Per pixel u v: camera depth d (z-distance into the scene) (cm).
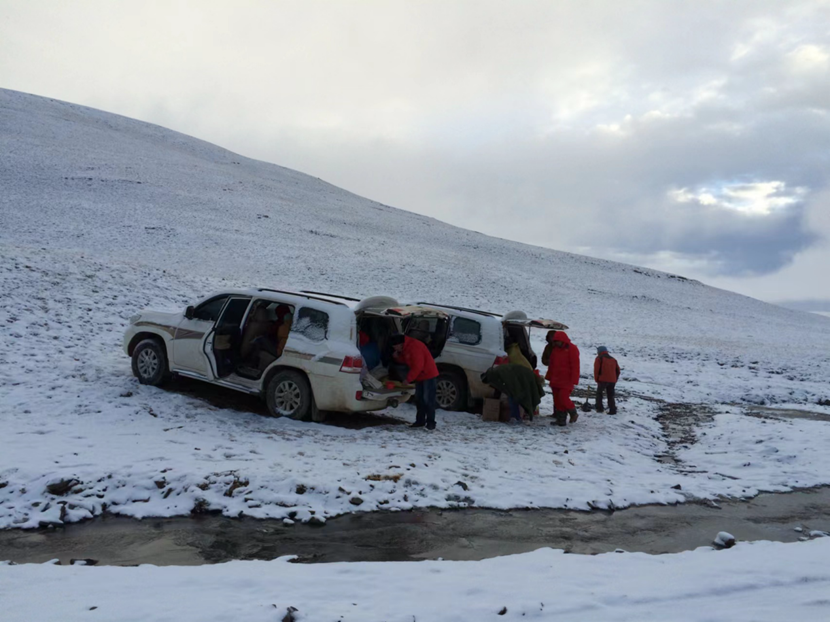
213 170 8919
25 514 527
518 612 368
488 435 945
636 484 740
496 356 1088
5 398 847
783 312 6725
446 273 5188
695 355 2831
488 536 553
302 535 528
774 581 434
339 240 5962
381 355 1038
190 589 385
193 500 571
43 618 332
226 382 927
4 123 8431
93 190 6106
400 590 399
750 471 850
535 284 5416
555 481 720
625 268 7662
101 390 927
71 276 1639
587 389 1592
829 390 1905
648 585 422
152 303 1652
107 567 424
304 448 763
